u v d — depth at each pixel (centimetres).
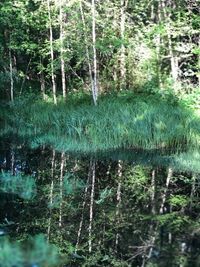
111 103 1316
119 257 543
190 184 850
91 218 668
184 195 782
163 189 816
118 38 1546
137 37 1561
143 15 1733
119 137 1165
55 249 553
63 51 1542
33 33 1686
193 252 547
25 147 1167
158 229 621
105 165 991
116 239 591
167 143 1149
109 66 1686
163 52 1563
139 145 1155
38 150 1132
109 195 776
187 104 1350
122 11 1534
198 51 1441
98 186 832
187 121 1162
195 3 1566
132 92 1487
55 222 650
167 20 1478
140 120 1166
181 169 962
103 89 1648
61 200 741
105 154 1109
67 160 1034
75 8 1543
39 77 1864
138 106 1245
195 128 1144
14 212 682
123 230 620
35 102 1502
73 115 1244
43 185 821
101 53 1628
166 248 558
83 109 1287
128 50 1588
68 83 1842
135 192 797
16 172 906
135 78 1588
